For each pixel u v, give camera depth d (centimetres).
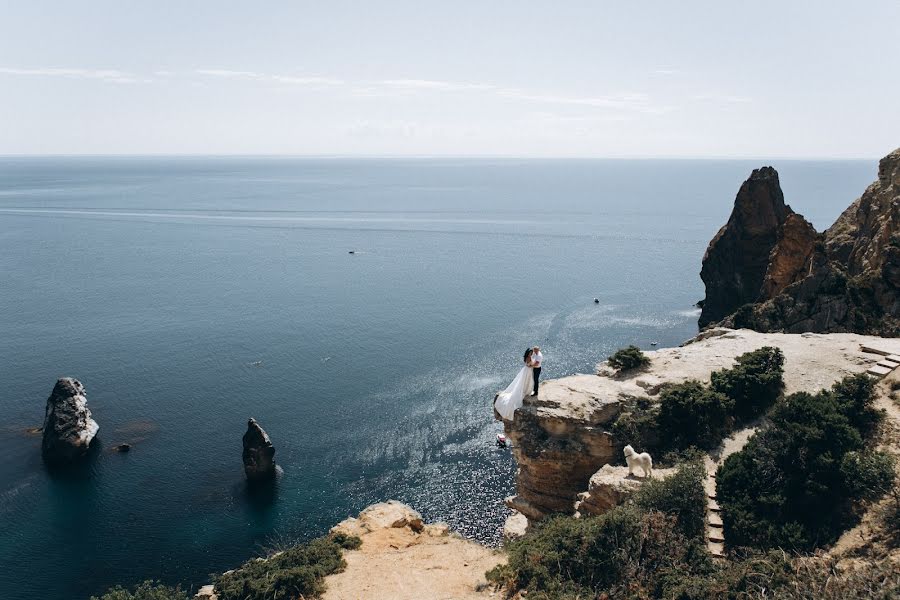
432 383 8225
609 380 3391
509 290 13675
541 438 3111
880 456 2320
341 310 11938
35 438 6819
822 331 5344
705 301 10019
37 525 5341
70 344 9775
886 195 6656
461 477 6025
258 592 2338
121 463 6334
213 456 6475
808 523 2219
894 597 1600
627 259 17625
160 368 8806
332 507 5619
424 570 2505
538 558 2272
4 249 18350
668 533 2225
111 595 2734
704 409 2950
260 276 15062
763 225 8975
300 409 7512
